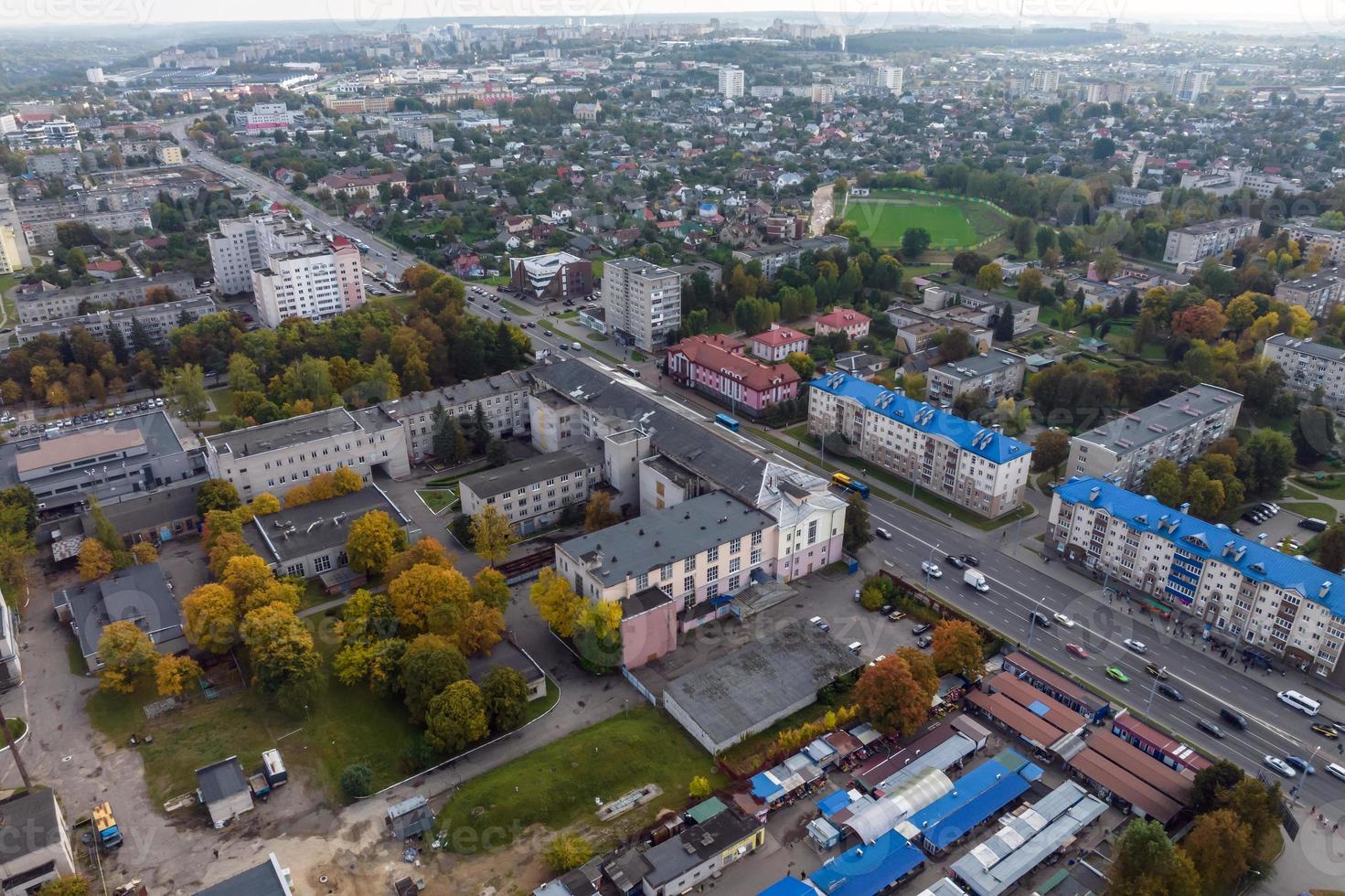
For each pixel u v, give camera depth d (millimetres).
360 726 190125
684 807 171375
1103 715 193625
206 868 157750
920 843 164500
